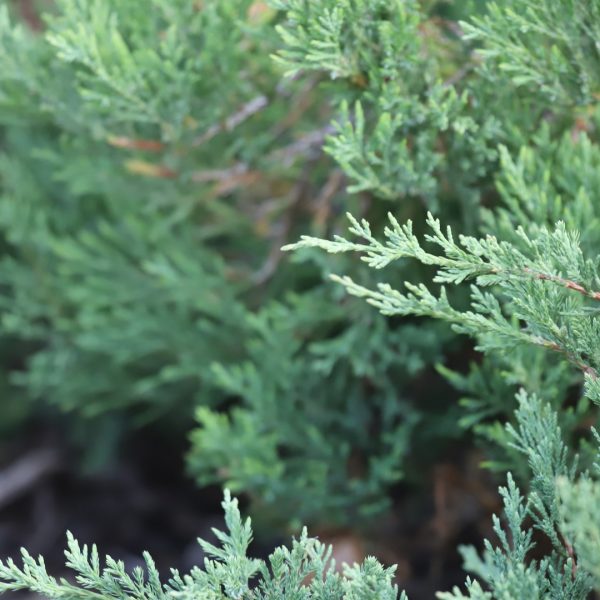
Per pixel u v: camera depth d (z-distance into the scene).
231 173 1.93
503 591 0.94
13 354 3.13
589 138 1.58
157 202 2.13
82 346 2.43
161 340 2.26
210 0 1.63
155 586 1.06
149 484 3.09
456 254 1.03
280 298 2.35
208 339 2.26
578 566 1.05
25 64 1.74
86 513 3.01
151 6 1.69
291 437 1.96
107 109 1.67
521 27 1.32
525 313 1.09
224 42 1.66
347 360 2.03
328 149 1.40
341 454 1.96
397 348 1.98
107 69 1.60
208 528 2.90
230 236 2.60
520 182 1.41
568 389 1.57
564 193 1.52
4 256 2.94
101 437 3.00
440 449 2.07
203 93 1.72
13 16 2.51
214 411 2.71
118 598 1.10
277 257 2.23
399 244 1.03
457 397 2.05
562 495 0.85
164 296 2.32
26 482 3.06
